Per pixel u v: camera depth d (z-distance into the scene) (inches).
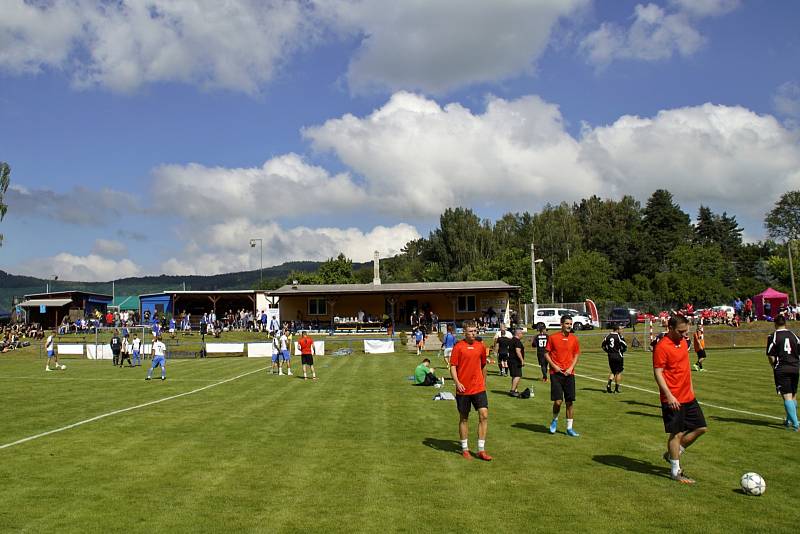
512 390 682.2
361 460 381.7
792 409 459.5
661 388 327.0
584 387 746.8
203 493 315.0
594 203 4436.5
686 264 2999.5
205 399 688.4
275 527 263.4
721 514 271.9
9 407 633.6
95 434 476.4
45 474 354.9
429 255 4463.6
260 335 1972.2
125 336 1316.4
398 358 1373.0
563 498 298.4
